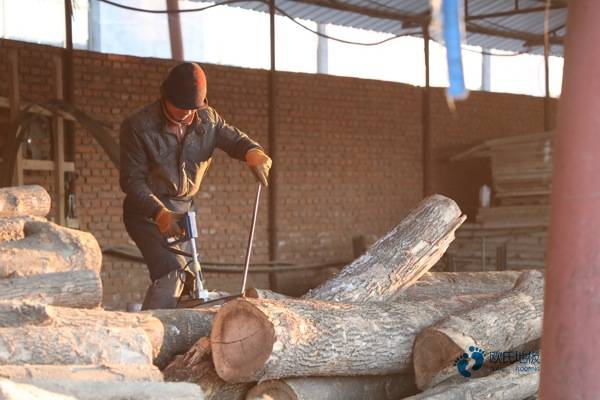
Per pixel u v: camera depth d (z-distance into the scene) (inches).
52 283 186.7
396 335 202.4
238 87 622.5
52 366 156.0
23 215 215.6
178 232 243.6
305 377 193.8
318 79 664.4
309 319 187.6
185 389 151.8
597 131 112.7
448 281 299.4
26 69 521.7
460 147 741.9
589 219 113.0
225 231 616.4
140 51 641.6
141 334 172.4
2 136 460.1
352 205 683.4
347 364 193.6
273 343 179.3
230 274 621.0
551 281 116.3
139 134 258.8
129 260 561.0
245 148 271.6
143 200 251.6
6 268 185.8
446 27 106.0
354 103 685.3
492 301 223.9
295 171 652.1
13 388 130.2
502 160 647.1
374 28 732.7
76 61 546.9
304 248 657.0
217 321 189.0
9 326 166.2
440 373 200.8
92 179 551.5
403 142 714.8
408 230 255.8
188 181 268.1
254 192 629.9
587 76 113.1
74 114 466.3
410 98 718.5
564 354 114.5
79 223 546.9
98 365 161.6
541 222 614.9
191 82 251.9
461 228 642.8
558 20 777.6
